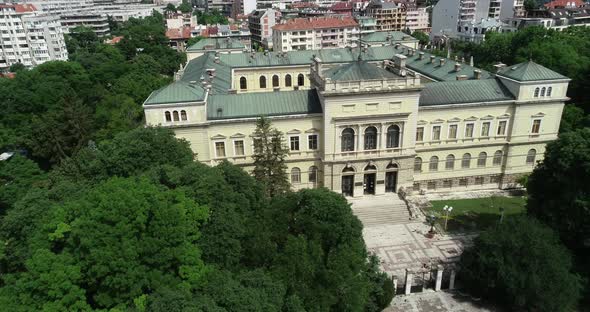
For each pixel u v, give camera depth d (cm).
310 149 8512
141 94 13638
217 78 10994
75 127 11031
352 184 8750
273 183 7444
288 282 5034
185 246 4766
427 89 8962
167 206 4778
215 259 5066
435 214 8494
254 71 13275
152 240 4553
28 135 11156
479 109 8769
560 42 15200
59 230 4672
